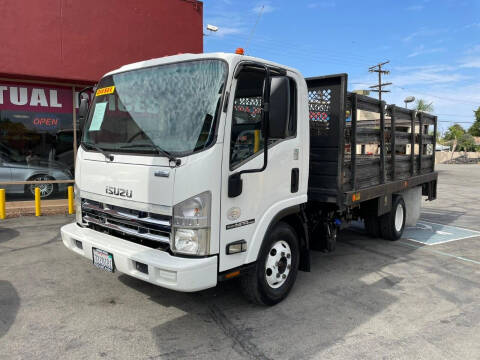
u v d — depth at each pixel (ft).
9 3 25.72
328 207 16.44
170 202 10.49
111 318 12.45
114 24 29.30
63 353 10.33
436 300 14.89
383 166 19.22
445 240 25.21
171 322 12.30
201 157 10.33
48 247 19.98
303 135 13.91
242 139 11.48
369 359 10.56
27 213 27.96
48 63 27.27
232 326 12.16
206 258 10.46
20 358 10.03
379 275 17.69
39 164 29.40
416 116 24.26
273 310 13.43
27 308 13.00
